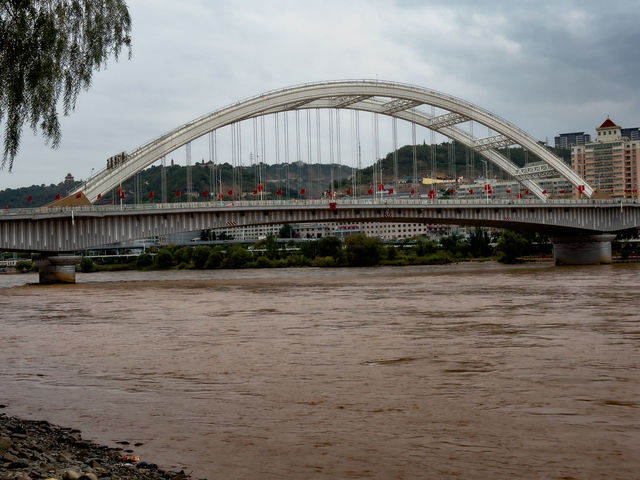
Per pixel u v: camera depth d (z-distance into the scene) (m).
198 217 91.62
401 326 34.56
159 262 171.25
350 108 119.31
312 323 37.09
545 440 13.99
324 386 19.77
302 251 175.50
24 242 80.06
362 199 106.62
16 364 25.39
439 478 11.88
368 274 105.88
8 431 14.52
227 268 162.62
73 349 29.14
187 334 33.50
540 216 115.94
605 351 25.27
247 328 35.44
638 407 16.62
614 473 12.02
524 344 27.36
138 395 19.19
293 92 103.31
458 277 86.50
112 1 23.38
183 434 14.95
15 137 20.77
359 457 13.09
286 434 14.77
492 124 123.19
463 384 19.66
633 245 159.12
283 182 193.25
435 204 105.81
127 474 11.94
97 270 174.75
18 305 55.72
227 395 18.88
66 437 14.41
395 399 17.89
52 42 20.86
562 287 62.12
